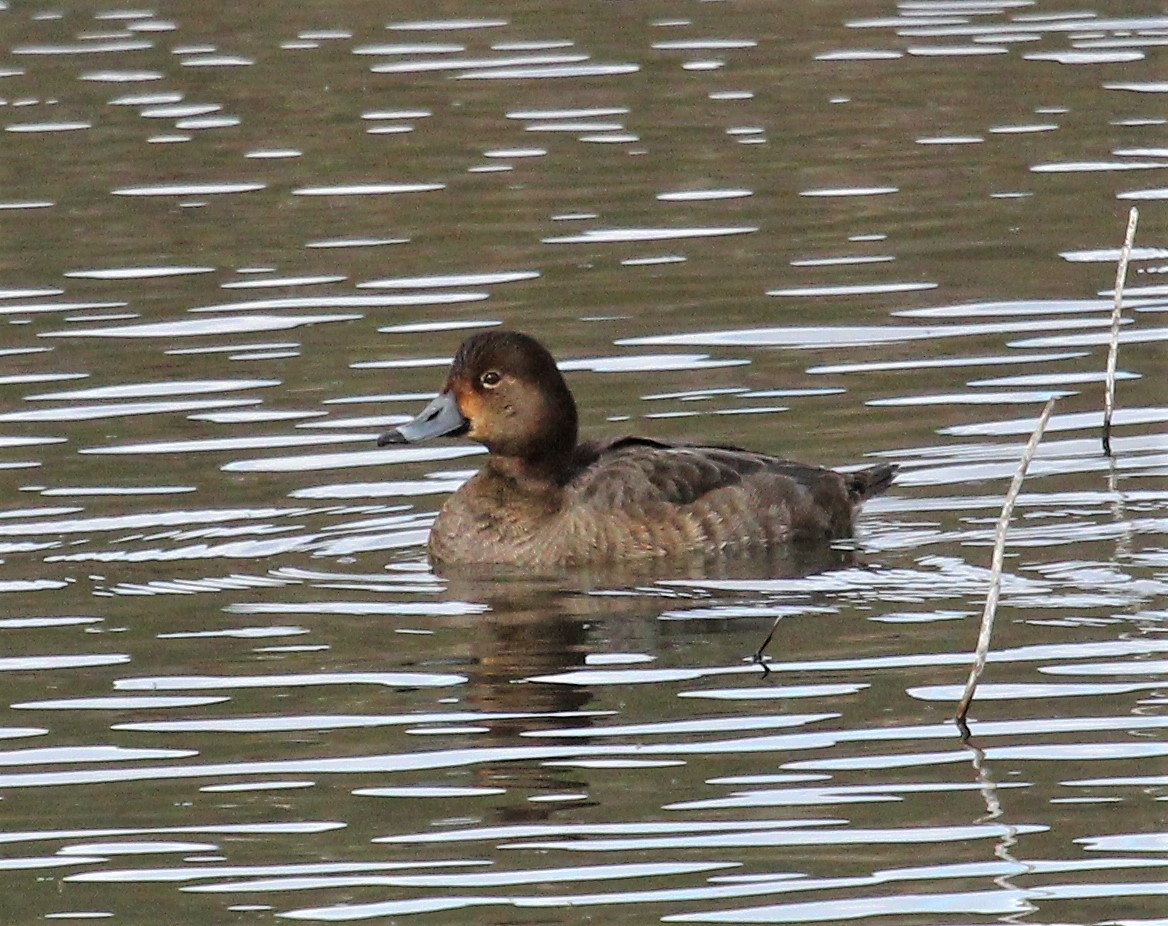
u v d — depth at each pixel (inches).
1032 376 659.4
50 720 442.3
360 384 664.4
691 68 1029.8
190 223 832.9
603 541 546.6
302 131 939.3
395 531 566.3
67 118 960.9
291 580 529.3
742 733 424.8
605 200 850.8
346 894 365.1
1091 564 519.8
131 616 502.6
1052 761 406.9
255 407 648.4
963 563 526.9
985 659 451.5
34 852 383.9
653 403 645.9
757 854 374.3
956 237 797.2
